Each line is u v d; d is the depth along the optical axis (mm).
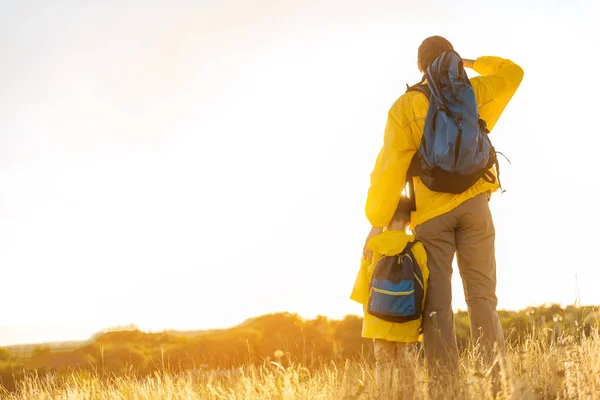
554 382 3156
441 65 3602
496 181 3787
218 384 4223
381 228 3779
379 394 3311
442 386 3279
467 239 3705
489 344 3561
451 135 3463
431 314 3475
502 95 3869
